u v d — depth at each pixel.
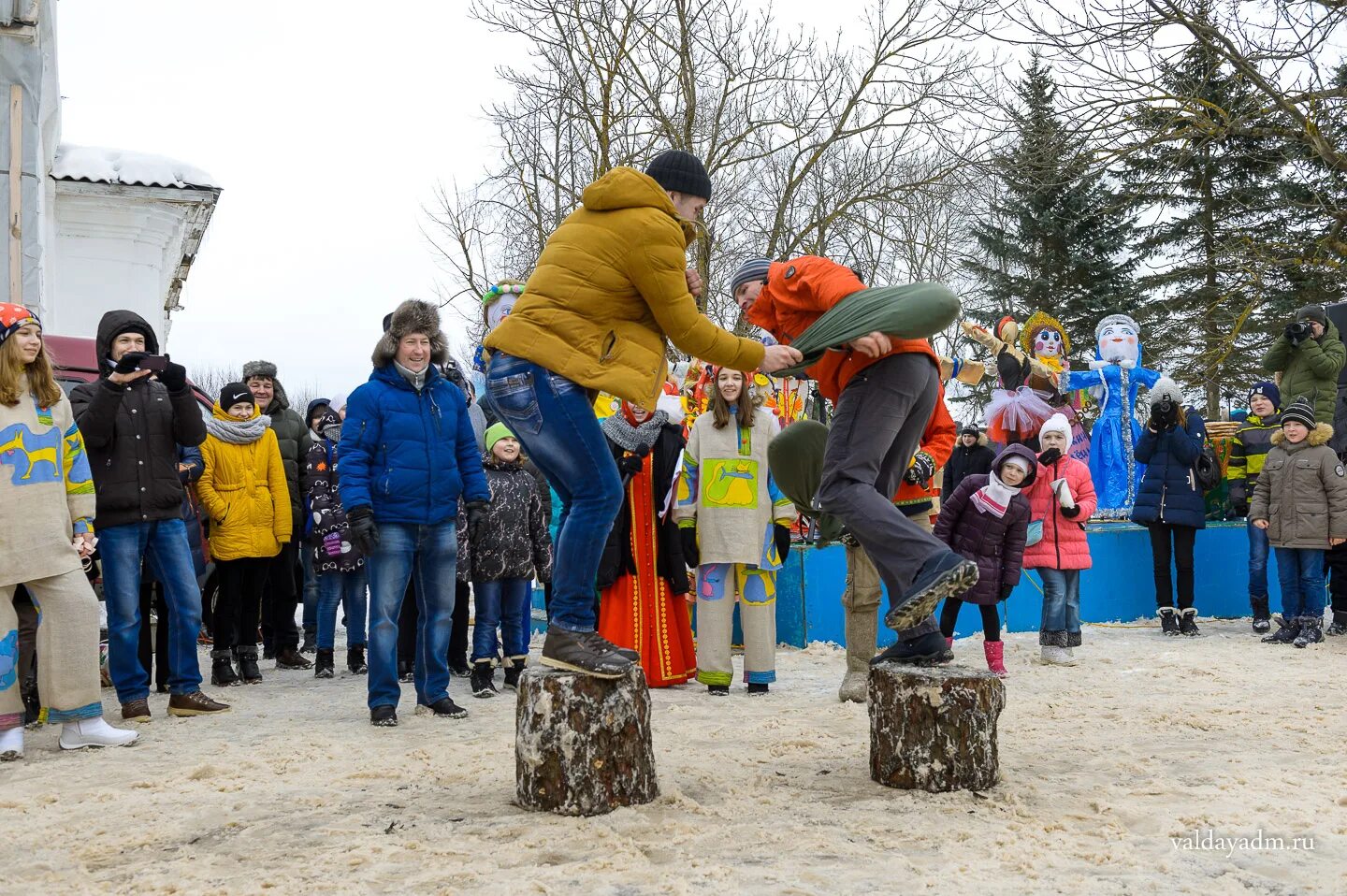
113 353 5.92
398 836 3.49
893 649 4.35
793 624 8.84
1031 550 7.75
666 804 3.84
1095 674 7.19
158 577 6.08
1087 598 10.37
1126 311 31.55
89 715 5.17
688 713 5.90
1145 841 3.35
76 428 5.39
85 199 12.61
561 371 3.67
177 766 4.69
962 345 31.38
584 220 3.79
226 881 3.09
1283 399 10.45
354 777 4.38
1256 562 9.50
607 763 3.77
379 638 5.73
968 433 10.38
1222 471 11.21
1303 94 14.14
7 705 5.01
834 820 3.61
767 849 3.31
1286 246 18.36
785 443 4.89
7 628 5.04
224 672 7.44
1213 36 13.90
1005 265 33.88
